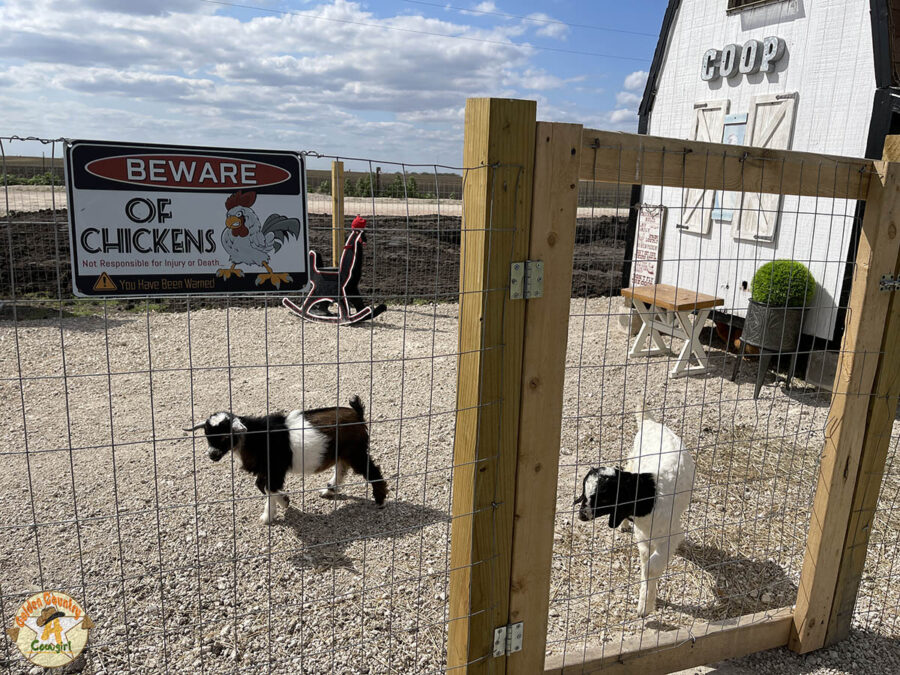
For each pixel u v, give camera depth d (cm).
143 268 172
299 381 729
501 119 200
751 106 780
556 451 237
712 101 836
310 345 877
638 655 290
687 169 245
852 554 323
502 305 213
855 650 333
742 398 693
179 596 346
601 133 224
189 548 393
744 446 569
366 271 1371
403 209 1773
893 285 292
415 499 468
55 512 430
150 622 324
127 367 757
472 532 228
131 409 629
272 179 182
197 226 176
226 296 182
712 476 508
